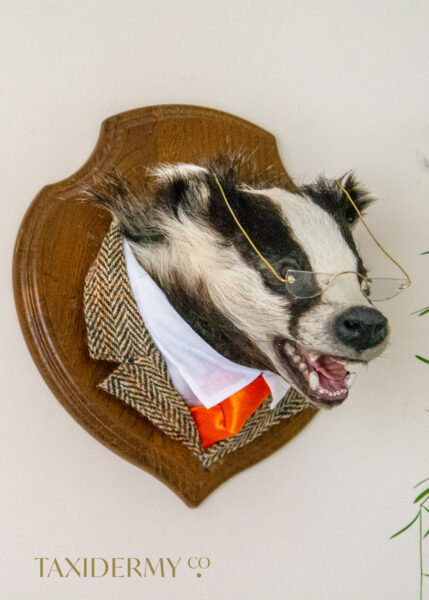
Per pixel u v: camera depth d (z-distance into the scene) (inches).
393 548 24.7
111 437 20.7
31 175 22.4
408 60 25.4
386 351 24.7
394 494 24.8
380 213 24.8
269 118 24.3
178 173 20.2
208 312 20.0
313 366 19.5
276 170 23.4
